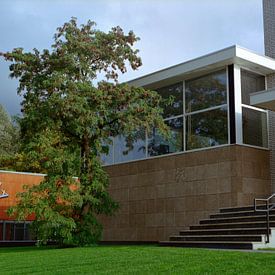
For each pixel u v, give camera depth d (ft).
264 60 63.98
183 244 50.26
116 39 61.93
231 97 62.44
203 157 64.18
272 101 56.24
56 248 57.41
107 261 36.78
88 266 34.83
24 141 59.72
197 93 67.46
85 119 56.03
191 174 65.36
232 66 63.00
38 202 54.13
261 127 64.85
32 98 59.16
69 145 60.44
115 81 62.49
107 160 79.25
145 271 30.71
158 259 35.73
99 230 59.77
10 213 55.01
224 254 36.06
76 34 60.59
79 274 31.53
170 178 68.23
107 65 61.93
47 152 55.47
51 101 55.77
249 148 61.93
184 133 68.03
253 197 60.80
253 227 49.06
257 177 61.87
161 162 69.97
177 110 69.87
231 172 60.49
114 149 78.33
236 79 62.75
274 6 68.44
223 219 54.80
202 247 48.06
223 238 48.06
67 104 54.95
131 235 72.64
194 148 66.13
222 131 62.95
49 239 58.18
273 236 45.39
